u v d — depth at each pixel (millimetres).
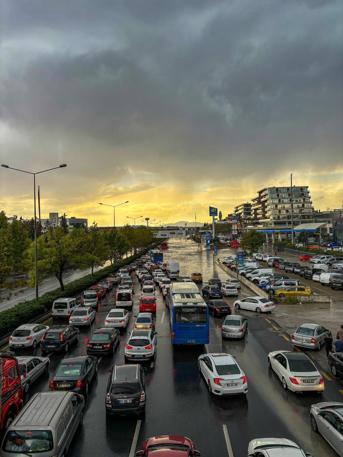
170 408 15688
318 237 137500
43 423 10938
